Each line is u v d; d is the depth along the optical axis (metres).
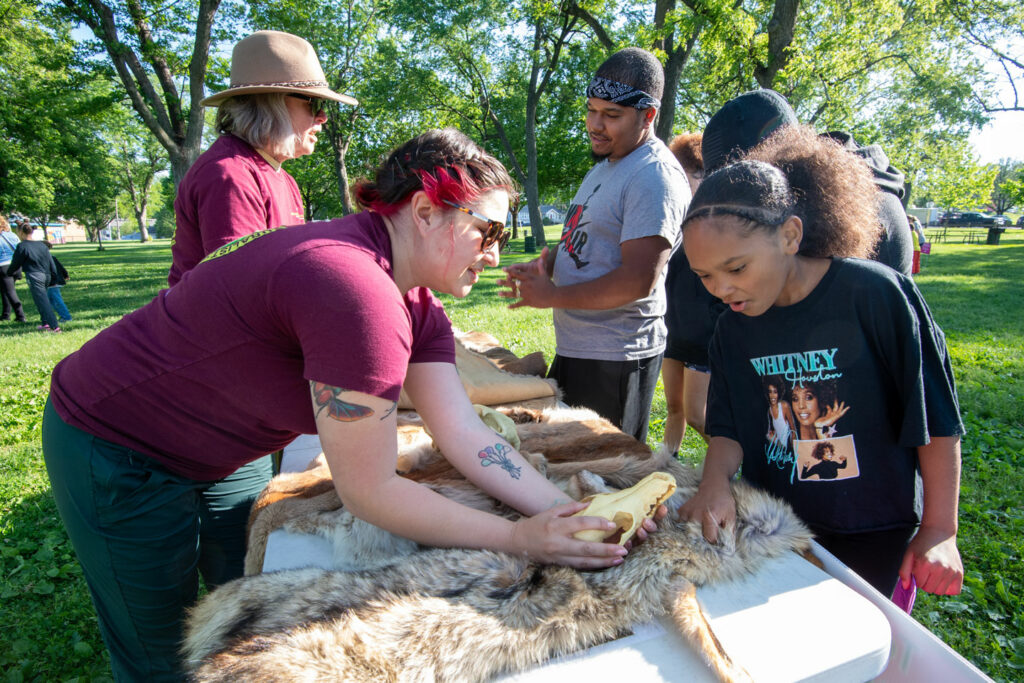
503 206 1.25
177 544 1.49
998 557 3.01
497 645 0.98
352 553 1.29
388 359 1.06
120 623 1.54
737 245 1.30
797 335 1.48
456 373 1.48
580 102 28.56
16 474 4.27
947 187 35.75
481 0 22.27
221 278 1.17
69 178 36.84
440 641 0.98
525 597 1.07
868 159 1.91
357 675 0.92
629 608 1.08
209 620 1.07
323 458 1.85
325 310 1.04
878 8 17.83
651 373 2.66
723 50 14.84
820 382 1.48
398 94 26.88
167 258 29.45
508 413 2.22
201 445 1.41
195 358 1.24
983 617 2.66
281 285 1.08
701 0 13.59
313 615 1.02
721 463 1.54
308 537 1.41
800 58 14.68
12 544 3.43
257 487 2.06
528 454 1.71
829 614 1.10
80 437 1.39
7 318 10.93
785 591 1.16
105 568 1.46
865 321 1.41
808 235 1.42
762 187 1.30
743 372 1.61
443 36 23.73
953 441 1.40
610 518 1.22
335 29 25.19
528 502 1.36
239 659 0.94
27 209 32.00
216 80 16.77
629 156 2.44
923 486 1.47
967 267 16.25
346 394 1.05
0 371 7.05
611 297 2.31
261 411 1.30
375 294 1.06
